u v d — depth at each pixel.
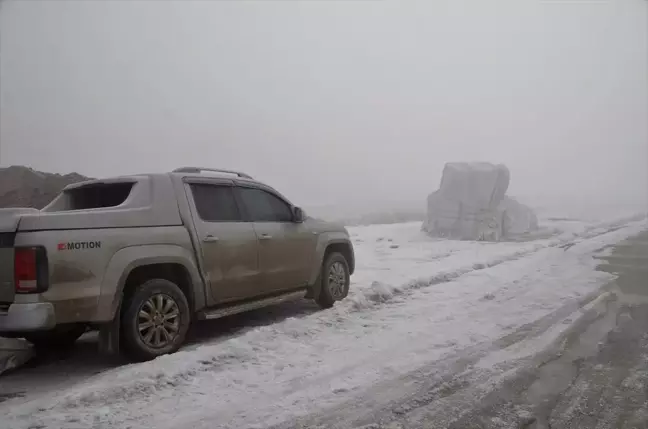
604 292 8.66
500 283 9.51
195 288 5.71
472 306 7.75
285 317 7.32
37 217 4.71
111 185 5.84
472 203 18.08
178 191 5.83
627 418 4.00
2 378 5.03
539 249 14.66
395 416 4.04
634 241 16.33
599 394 4.45
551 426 3.88
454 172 18.50
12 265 4.65
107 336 5.07
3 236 4.70
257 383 4.70
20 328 4.53
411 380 4.76
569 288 9.02
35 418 3.97
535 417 4.02
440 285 9.46
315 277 7.45
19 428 3.80
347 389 4.55
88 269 4.87
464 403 4.27
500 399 4.35
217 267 5.95
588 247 14.79
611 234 18.61
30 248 4.60
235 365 5.17
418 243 16.75
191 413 4.07
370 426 3.87
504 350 5.64
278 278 6.79
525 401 4.32
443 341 5.95
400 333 6.30
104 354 5.63
